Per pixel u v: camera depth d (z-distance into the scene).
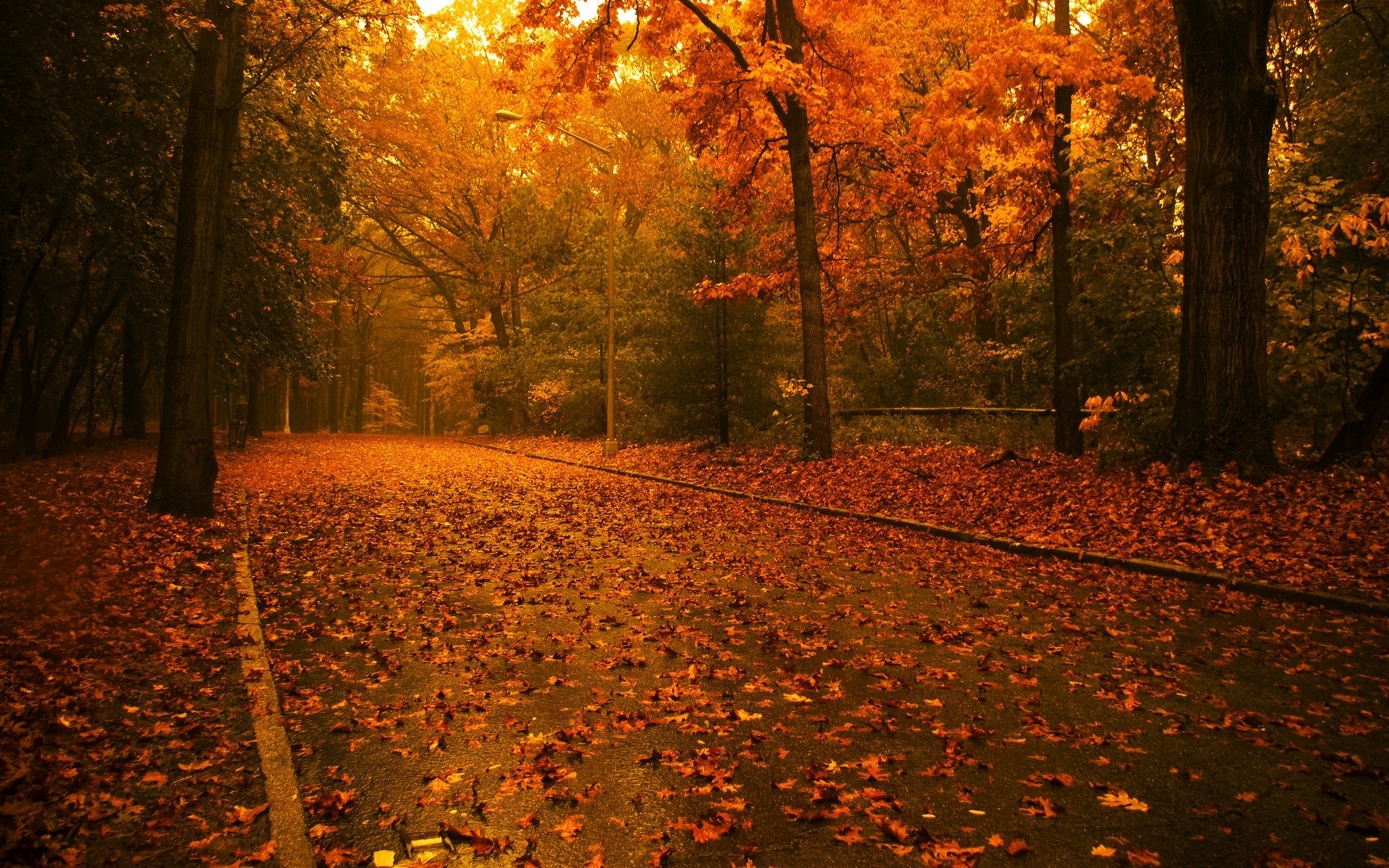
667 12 17.73
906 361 25.78
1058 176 15.13
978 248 21.39
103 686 4.65
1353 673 5.09
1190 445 10.16
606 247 30.91
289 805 3.36
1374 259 12.65
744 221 20.28
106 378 27.88
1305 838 3.14
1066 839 3.16
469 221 38.97
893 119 20.22
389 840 3.19
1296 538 8.01
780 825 3.30
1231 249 9.89
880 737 4.22
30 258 16.62
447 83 34.62
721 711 4.59
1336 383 11.69
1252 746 4.05
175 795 3.42
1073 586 7.71
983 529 10.48
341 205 21.70
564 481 18.16
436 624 6.50
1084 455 14.62
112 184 15.16
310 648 5.85
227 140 11.67
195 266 11.08
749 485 15.95
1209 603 6.92
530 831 3.26
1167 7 16.19
